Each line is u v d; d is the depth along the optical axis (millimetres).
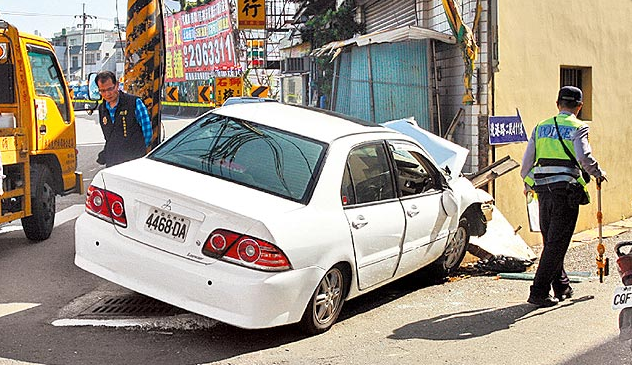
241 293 5137
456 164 8609
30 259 8070
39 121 8820
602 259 7520
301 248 5383
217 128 6457
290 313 5379
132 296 6805
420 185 7324
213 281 5207
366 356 5500
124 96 8156
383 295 7602
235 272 5188
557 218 6914
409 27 10836
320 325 5902
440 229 7457
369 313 6820
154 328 5953
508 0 10570
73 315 6219
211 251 5281
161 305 6570
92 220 5871
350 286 6113
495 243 9156
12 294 6770
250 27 16797
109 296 6793
